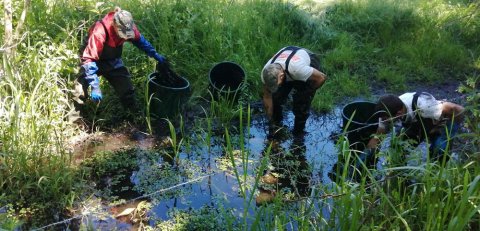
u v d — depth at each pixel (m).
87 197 4.15
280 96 5.20
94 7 5.98
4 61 4.55
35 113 4.45
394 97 4.28
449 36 7.58
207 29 6.45
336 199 3.36
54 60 4.85
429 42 7.36
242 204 4.16
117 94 5.27
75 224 3.83
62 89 4.86
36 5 5.83
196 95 5.84
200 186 4.39
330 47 7.28
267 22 7.03
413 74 6.84
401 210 3.25
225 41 6.44
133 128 5.26
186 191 4.31
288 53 4.79
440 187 3.16
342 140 3.56
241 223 3.83
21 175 4.12
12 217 3.74
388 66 6.93
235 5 7.19
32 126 4.35
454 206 3.17
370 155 4.38
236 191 4.34
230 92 5.54
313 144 5.17
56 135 4.43
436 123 4.27
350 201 3.12
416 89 6.49
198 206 4.12
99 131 5.14
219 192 4.31
